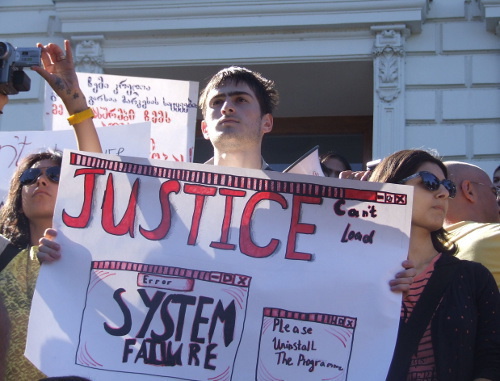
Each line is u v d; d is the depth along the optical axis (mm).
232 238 3100
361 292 3043
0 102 3189
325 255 3084
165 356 2982
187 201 3127
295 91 7488
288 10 6898
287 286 3049
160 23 7020
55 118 4754
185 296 3037
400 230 3092
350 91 7410
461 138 6676
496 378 3025
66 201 3111
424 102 6738
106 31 7059
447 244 3533
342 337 3006
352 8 6828
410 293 3189
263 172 3146
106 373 2953
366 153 7789
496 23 6730
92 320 3002
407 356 3066
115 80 4848
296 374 2979
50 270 3041
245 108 3766
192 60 7023
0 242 3400
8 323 2025
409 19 6762
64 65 3703
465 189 3906
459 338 3055
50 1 7348
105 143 4359
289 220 3113
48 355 2957
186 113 4816
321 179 3137
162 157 4762
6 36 7328
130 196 3125
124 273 3055
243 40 7008
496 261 3455
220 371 2977
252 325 3018
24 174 3504
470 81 6746
